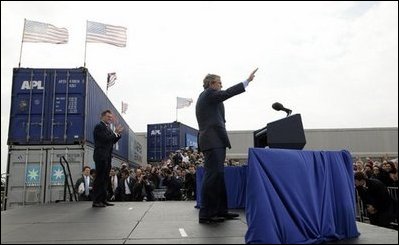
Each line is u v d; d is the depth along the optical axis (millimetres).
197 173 6492
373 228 4184
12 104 10500
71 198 9352
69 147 10359
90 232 3738
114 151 15086
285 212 3277
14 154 10219
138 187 12492
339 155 3990
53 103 10594
